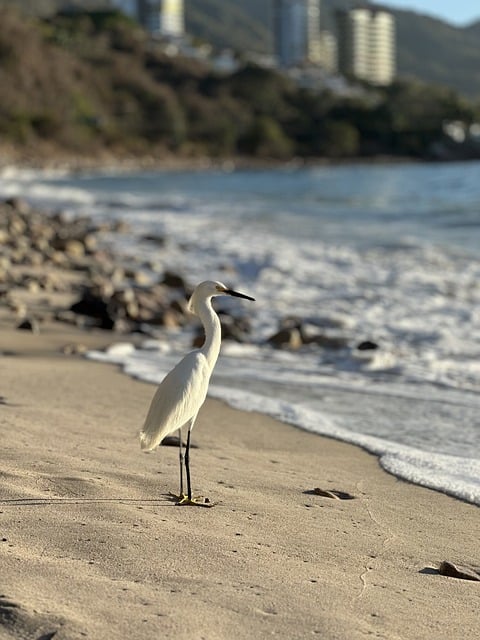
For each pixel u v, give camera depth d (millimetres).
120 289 16062
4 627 3252
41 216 31641
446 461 6504
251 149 184750
